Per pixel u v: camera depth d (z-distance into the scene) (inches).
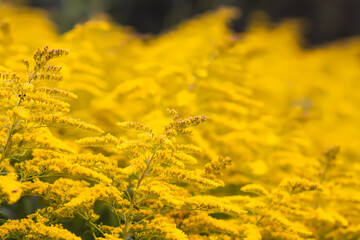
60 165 30.3
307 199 38.7
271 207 34.4
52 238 29.7
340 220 36.9
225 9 63.0
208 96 43.4
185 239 30.1
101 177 30.4
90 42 53.4
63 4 180.4
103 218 35.7
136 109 44.0
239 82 51.9
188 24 63.8
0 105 29.4
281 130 47.5
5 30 45.1
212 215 38.0
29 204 35.1
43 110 29.6
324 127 66.6
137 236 31.0
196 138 38.7
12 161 36.4
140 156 30.8
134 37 71.5
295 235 34.5
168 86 46.6
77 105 45.7
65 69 44.2
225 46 45.0
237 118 48.2
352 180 38.9
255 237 31.9
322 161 39.0
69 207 30.7
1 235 29.6
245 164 41.5
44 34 62.7
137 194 31.0
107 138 30.8
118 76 53.9
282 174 42.5
